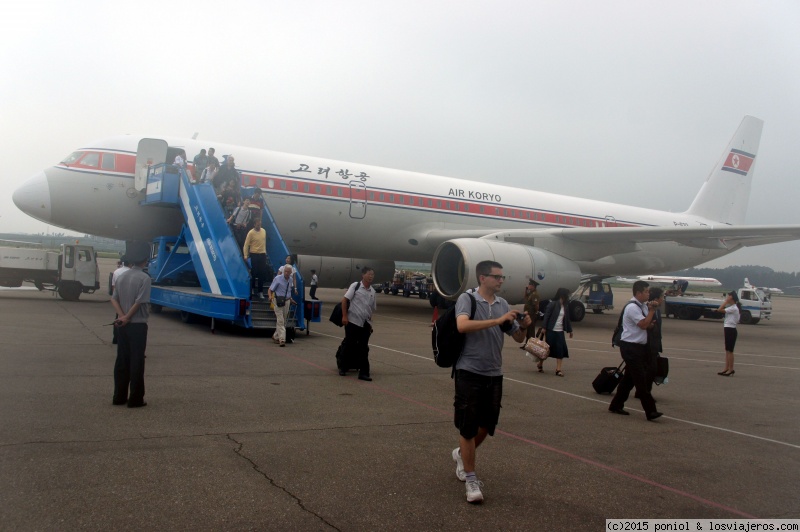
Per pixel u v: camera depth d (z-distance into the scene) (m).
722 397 8.47
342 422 5.91
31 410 5.60
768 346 16.09
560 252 18.02
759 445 5.95
